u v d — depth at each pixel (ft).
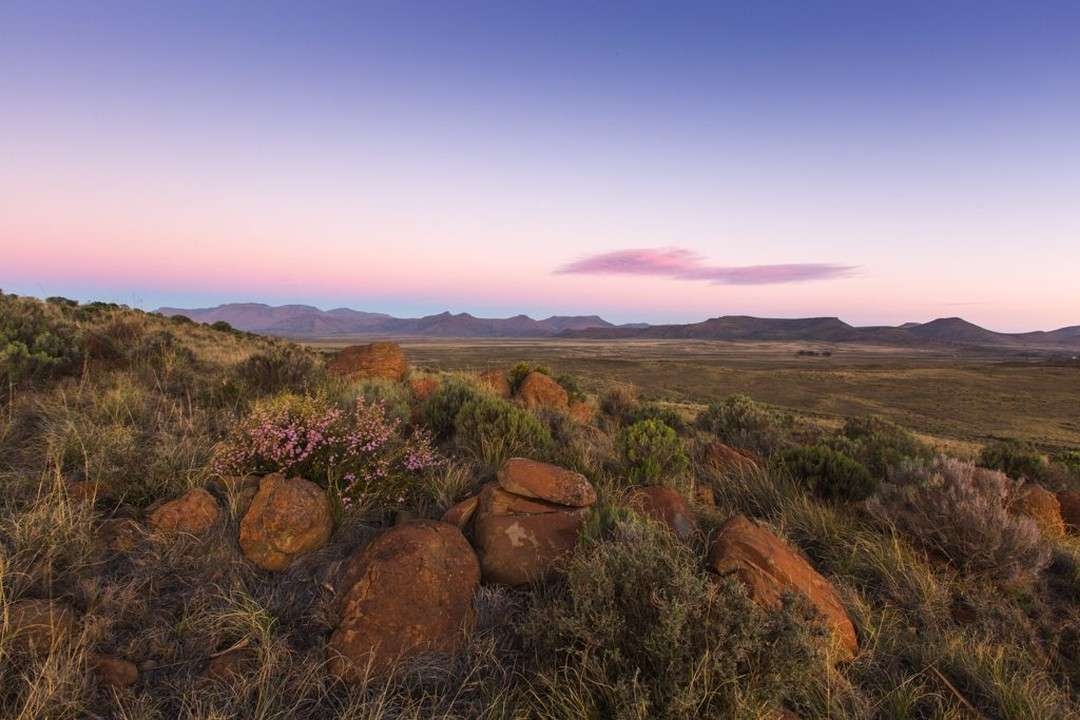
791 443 35.06
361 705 8.88
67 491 12.89
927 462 21.29
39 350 24.70
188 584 11.14
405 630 10.40
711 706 8.94
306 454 14.96
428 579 11.24
